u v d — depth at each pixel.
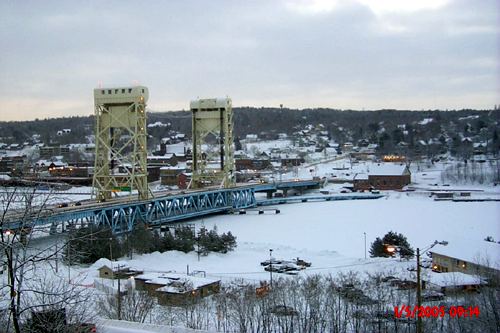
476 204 184.75
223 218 163.75
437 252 80.00
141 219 127.88
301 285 68.44
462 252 77.12
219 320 51.81
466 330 49.28
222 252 102.69
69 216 102.50
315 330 50.22
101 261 79.88
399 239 98.75
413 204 188.50
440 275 67.94
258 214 172.62
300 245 116.25
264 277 80.62
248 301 57.00
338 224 145.75
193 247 104.25
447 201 195.62
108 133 135.50
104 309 50.22
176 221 155.12
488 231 127.00
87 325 35.34
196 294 64.12
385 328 50.22
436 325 50.34
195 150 185.75
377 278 65.38
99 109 133.75
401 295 60.69
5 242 29.78
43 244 78.81
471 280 63.66
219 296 62.44
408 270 76.44
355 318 53.44
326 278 70.62
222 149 185.75
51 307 31.48
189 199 158.12
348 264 89.75
